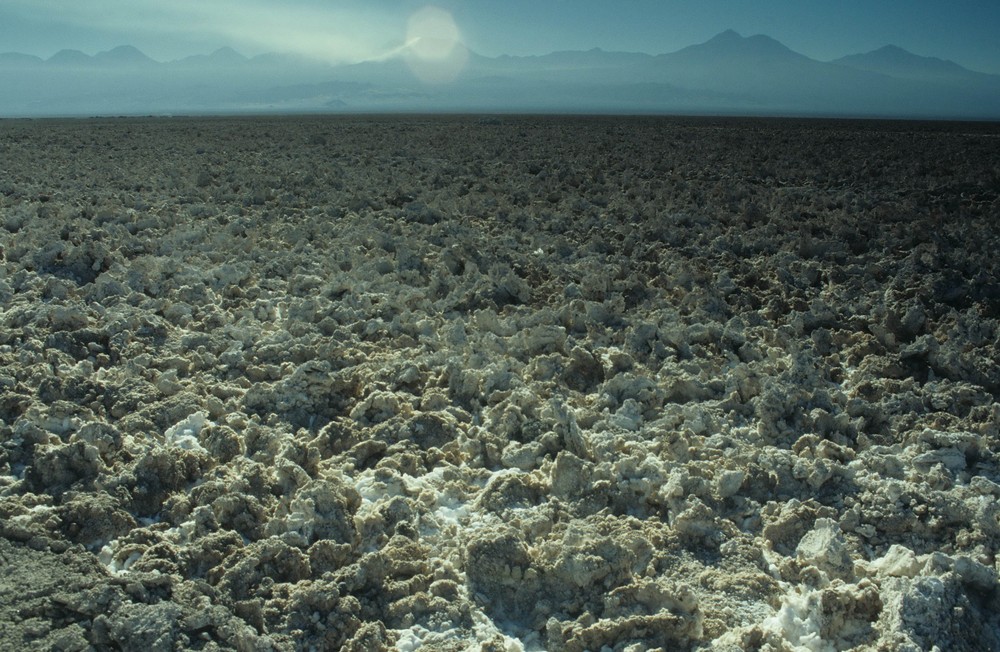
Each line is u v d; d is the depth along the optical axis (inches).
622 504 216.4
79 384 263.3
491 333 330.3
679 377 289.4
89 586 166.4
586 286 406.3
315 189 711.7
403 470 233.5
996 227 571.8
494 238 530.6
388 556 189.3
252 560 176.1
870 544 204.2
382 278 414.9
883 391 287.4
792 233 536.4
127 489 209.0
